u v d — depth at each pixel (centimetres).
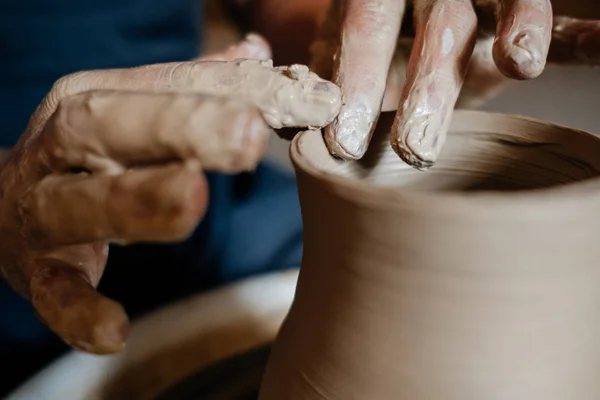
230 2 241
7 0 129
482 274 47
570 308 51
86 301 46
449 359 50
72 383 81
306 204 54
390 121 67
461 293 48
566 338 52
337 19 86
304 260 59
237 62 52
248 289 101
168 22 154
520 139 66
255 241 127
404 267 48
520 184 67
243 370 86
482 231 44
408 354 51
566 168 63
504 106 142
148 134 39
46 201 45
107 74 57
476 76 90
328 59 86
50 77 138
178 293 124
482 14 72
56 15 134
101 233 42
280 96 49
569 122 134
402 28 76
